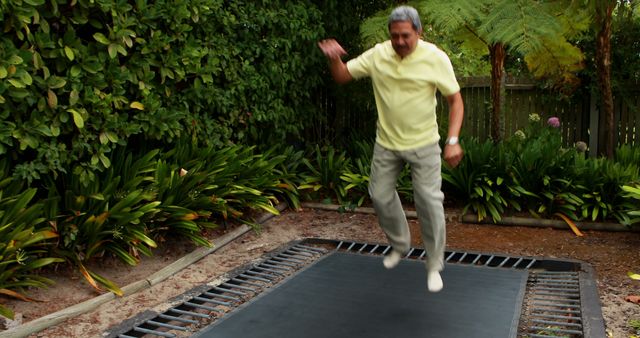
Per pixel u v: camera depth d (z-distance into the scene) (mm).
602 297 3488
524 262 4246
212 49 4793
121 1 3775
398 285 3686
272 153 5977
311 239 4871
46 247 3580
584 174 5250
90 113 3723
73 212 3660
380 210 3061
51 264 3617
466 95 8031
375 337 2865
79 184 3783
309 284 3693
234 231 4891
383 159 2967
